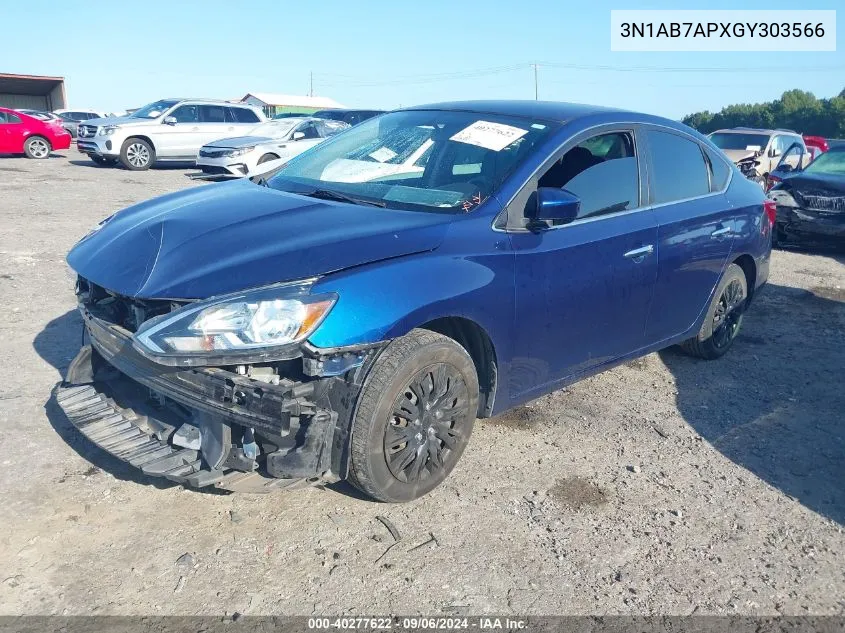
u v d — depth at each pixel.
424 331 3.12
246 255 2.93
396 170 3.89
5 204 10.71
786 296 7.53
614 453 3.91
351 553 2.93
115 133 17.23
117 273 3.04
